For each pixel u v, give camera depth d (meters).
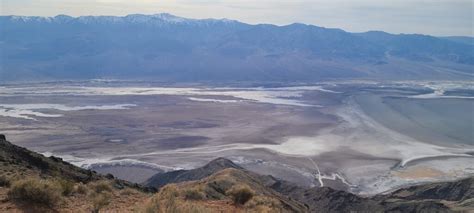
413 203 80.19
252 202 20.39
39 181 15.81
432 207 77.62
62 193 16.88
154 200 13.83
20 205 14.48
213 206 19.69
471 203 86.62
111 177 34.97
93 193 17.72
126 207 16.72
